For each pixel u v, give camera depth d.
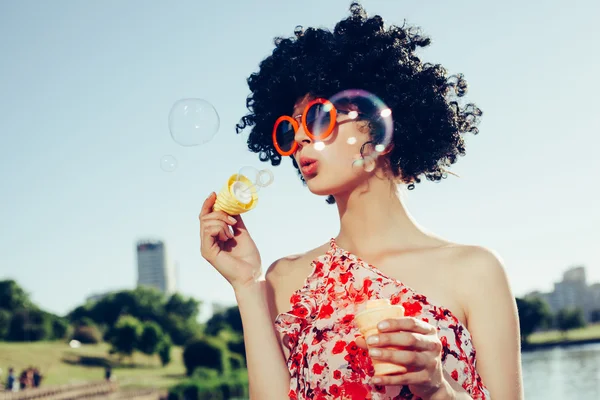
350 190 2.19
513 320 2.01
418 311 2.00
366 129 2.10
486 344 1.98
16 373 67.88
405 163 2.25
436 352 1.59
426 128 2.26
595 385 31.25
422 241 2.18
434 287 2.05
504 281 2.03
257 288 2.31
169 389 49.38
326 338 2.10
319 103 2.08
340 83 2.28
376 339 1.56
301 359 2.13
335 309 2.12
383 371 1.59
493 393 1.95
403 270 2.11
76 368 77.25
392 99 2.23
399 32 2.42
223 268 2.30
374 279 2.09
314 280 2.22
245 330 2.28
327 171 2.11
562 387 31.53
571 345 71.06
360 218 2.21
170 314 116.75
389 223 2.20
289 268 2.40
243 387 52.88
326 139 2.10
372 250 2.19
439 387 1.62
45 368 74.25
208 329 116.75
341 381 2.04
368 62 2.27
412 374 1.56
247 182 2.33
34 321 96.00
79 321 107.81
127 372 78.56
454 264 2.06
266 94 2.52
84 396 39.03
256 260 2.34
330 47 2.35
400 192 2.31
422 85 2.31
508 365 1.97
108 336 82.25
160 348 82.19
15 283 101.44
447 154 2.32
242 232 2.35
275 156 2.68
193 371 65.38
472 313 2.02
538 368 44.25
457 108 2.39
